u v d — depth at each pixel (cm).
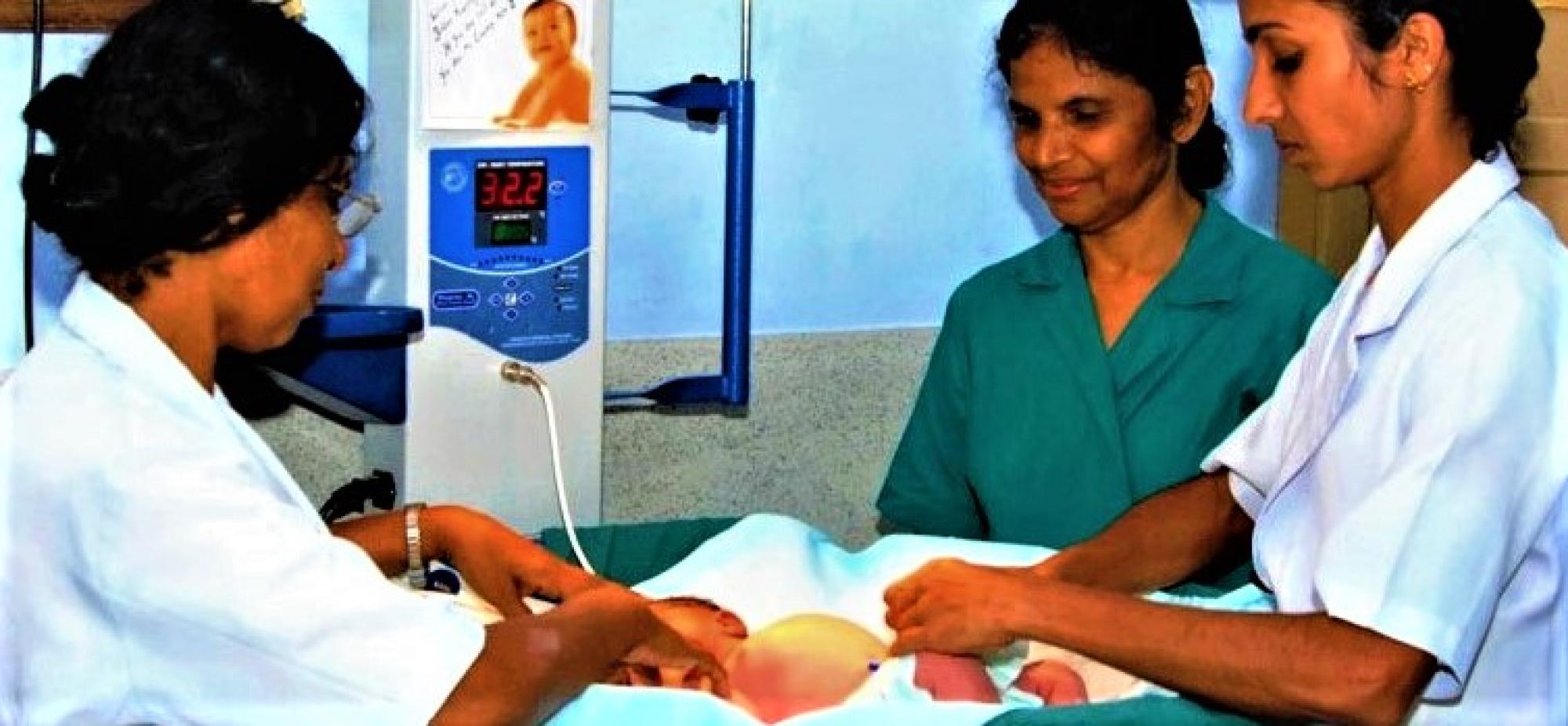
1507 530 145
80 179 138
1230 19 277
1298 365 180
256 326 147
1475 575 144
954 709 159
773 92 257
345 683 138
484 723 141
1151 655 155
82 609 138
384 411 207
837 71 261
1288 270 213
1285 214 283
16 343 222
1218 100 279
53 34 215
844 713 159
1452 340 148
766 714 176
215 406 143
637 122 250
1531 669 153
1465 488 145
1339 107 150
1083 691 178
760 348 262
